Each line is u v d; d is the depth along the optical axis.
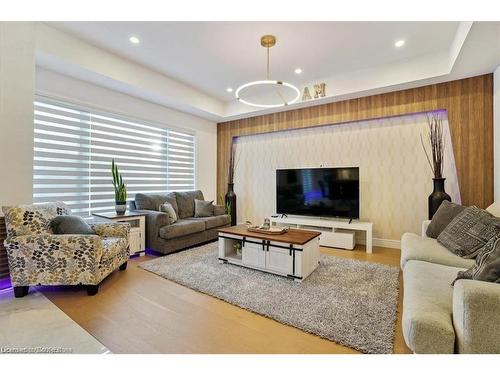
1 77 2.43
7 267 2.47
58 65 2.97
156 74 3.91
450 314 1.19
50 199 3.21
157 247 3.48
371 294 2.25
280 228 3.12
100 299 2.20
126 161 4.11
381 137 4.02
